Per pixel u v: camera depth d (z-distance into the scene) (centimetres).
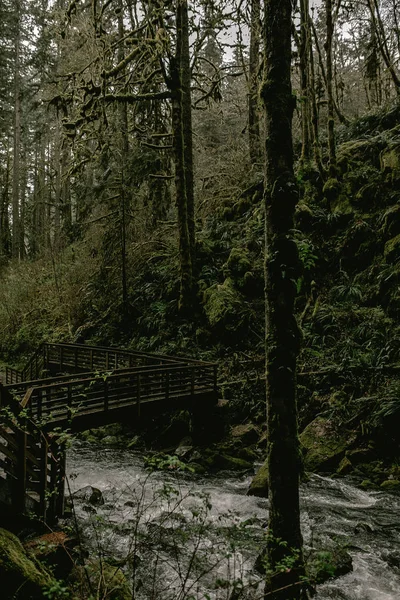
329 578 525
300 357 1190
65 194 2653
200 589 481
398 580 529
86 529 619
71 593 351
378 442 896
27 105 2992
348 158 1580
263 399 1127
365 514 711
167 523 656
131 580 494
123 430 1220
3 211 3500
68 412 764
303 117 1656
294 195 397
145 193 1914
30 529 528
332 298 1320
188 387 1141
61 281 2173
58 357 1647
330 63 1473
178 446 1075
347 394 1023
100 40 1356
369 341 1123
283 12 400
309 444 936
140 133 1672
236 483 873
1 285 2536
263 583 483
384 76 2167
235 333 1376
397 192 1364
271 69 400
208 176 1995
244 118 2462
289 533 381
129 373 918
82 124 1469
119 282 1814
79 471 933
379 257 1310
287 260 395
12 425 523
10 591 321
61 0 2502
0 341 2139
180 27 1501
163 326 1541
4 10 2586
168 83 1438
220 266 1608
